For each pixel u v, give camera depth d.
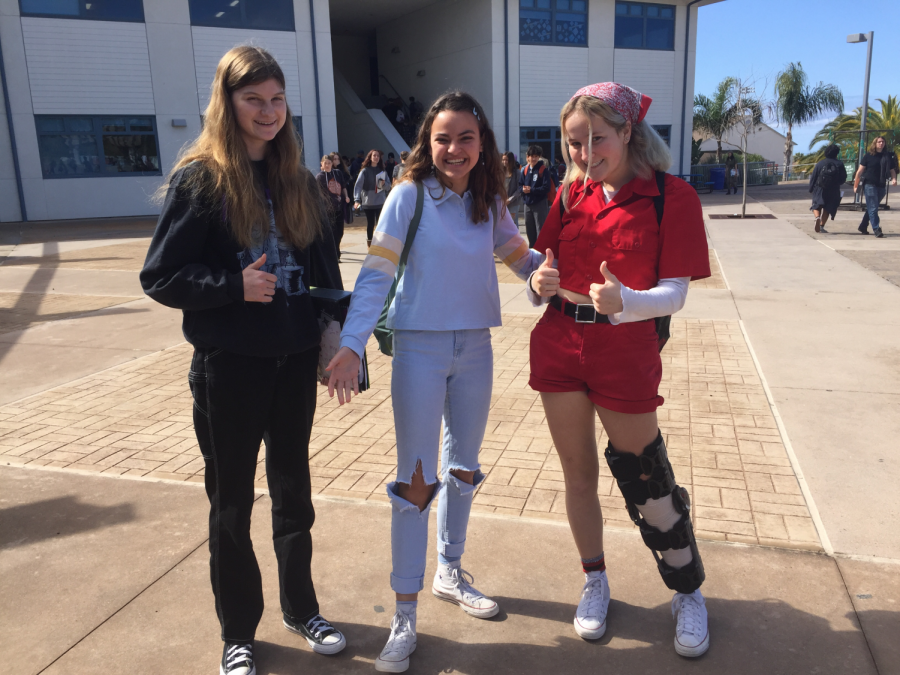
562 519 2.87
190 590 2.46
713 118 30.70
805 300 6.79
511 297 7.46
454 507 2.31
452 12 23.59
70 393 4.58
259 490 3.17
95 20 18.56
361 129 25.03
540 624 2.26
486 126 2.07
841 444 3.49
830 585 2.38
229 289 1.75
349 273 9.22
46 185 18.95
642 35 23.78
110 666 2.09
